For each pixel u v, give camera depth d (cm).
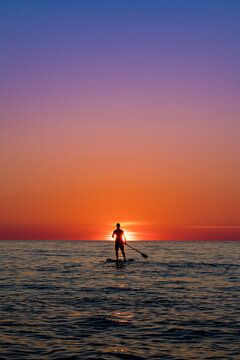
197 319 828
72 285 1312
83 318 837
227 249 4772
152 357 598
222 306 962
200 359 588
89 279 1473
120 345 656
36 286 1287
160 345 656
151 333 725
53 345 655
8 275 1598
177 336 706
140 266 2005
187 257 2820
